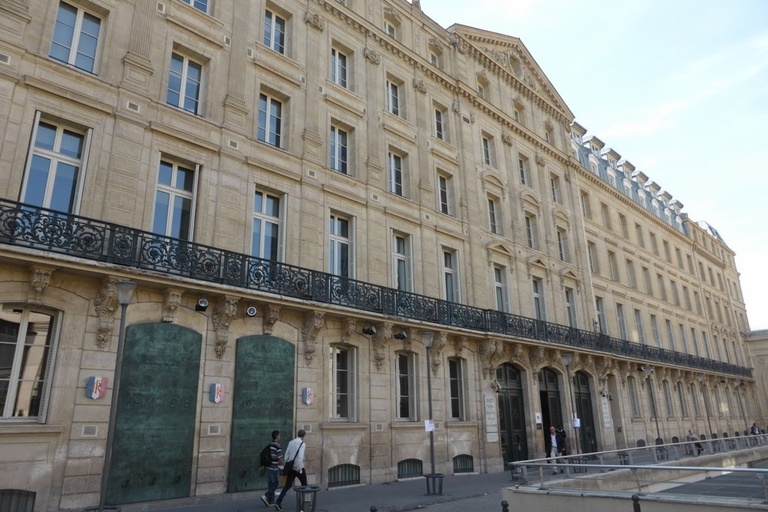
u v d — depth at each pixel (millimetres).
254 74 16562
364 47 20828
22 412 10516
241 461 13031
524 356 22703
